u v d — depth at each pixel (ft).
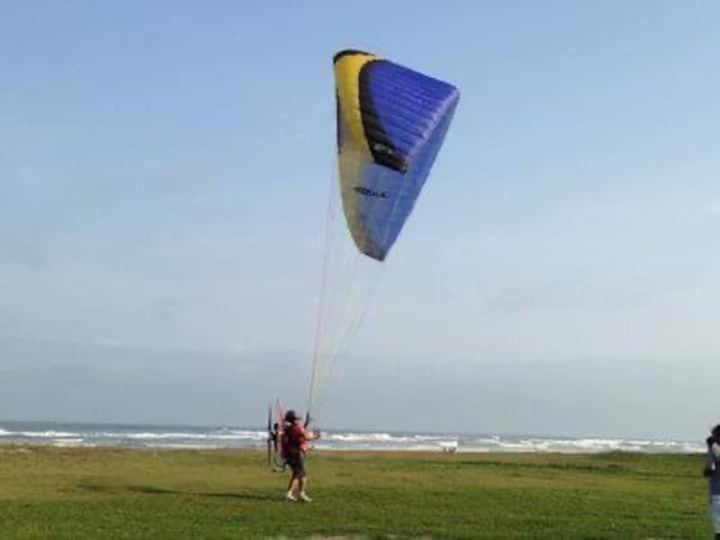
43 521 63.21
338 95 75.46
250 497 80.23
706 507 84.58
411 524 66.54
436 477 111.04
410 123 73.87
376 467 127.34
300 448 78.89
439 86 76.69
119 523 63.00
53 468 108.47
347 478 104.94
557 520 71.10
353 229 77.15
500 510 76.54
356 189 75.77
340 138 75.20
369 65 76.13
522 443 569.23
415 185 76.43
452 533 63.05
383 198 75.87
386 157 73.67
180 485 89.40
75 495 79.10
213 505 73.92
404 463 141.38
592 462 163.53
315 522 66.08
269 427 80.94
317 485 93.71
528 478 115.44
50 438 336.49
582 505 82.48
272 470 109.19
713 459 58.03
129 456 139.95
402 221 76.84
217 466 119.14
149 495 79.92
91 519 64.59
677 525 70.44
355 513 71.41
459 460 163.02
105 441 309.01
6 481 89.76
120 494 80.48
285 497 80.59
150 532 59.47
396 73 76.59
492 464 146.30
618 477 123.65
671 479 123.03
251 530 61.46
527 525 68.08
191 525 62.90
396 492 87.86
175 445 270.46
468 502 81.51
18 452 142.31
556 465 145.28
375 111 73.72
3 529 59.31
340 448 284.41
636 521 72.18
